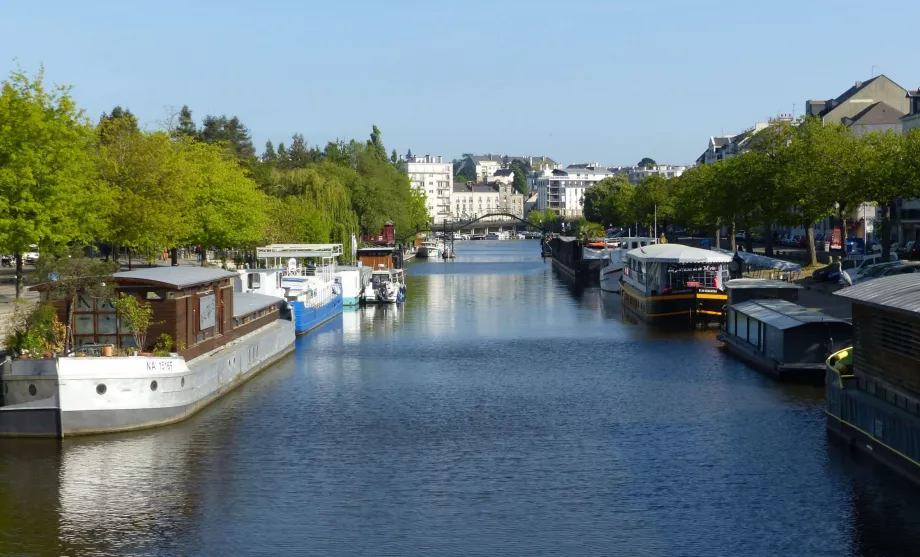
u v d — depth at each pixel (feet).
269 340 210.59
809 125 357.41
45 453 134.31
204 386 161.38
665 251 298.56
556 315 311.47
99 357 140.15
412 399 175.83
